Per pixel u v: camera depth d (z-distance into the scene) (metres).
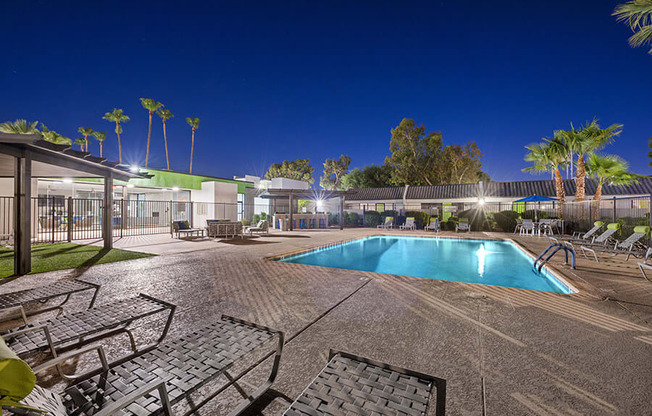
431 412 1.79
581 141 14.12
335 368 1.66
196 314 3.52
